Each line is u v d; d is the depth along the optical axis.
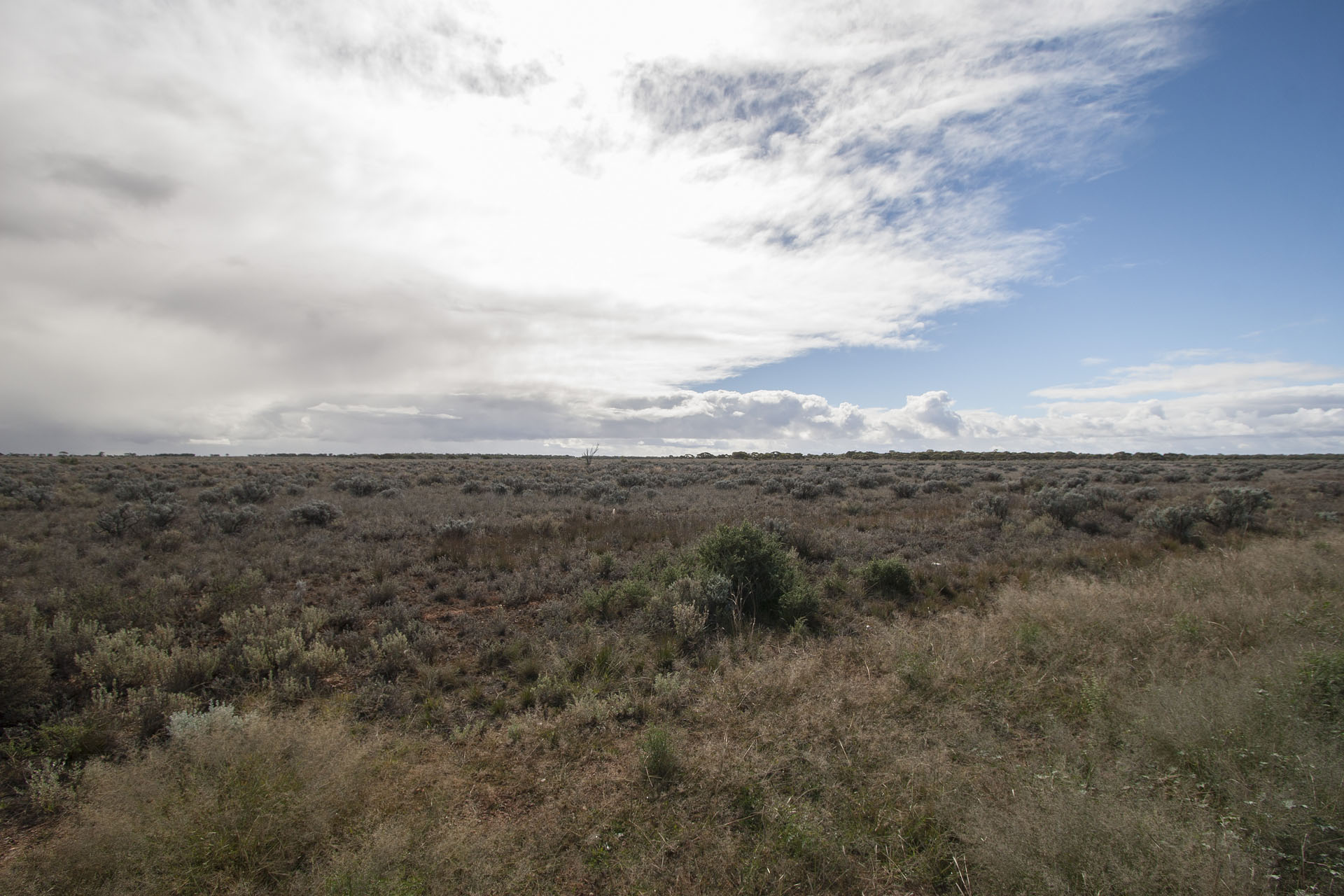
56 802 4.23
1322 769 3.64
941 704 5.61
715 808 4.09
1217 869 2.93
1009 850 3.24
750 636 7.75
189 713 5.25
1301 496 22.98
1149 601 7.88
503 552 12.47
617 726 5.46
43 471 28.03
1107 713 5.12
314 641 7.39
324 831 3.72
